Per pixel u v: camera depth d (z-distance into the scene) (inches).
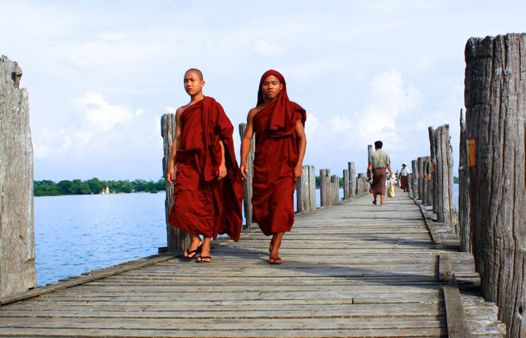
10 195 153.4
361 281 168.1
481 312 131.7
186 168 215.3
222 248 253.4
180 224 212.2
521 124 140.7
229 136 214.5
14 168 154.5
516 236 141.3
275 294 152.9
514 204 141.3
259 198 207.2
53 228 1258.6
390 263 202.1
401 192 1121.4
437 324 121.7
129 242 852.0
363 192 1029.2
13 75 155.8
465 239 230.7
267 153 205.3
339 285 163.0
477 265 148.3
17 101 154.9
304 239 278.1
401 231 307.6
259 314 132.6
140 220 1493.6
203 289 162.4
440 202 359.9
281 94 206.4
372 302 140.7
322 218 412.8
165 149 246.8
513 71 140.3
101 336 120.4
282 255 228.4
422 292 150.3
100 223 1396.4
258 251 241.0
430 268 189.8
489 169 142.8
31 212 160.1
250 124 212.4
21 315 137.2
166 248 256.4
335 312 132.1
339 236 289.0
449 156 358.3
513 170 140.8
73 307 144.0
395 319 126.2
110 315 135.6
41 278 535.5
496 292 143.6
